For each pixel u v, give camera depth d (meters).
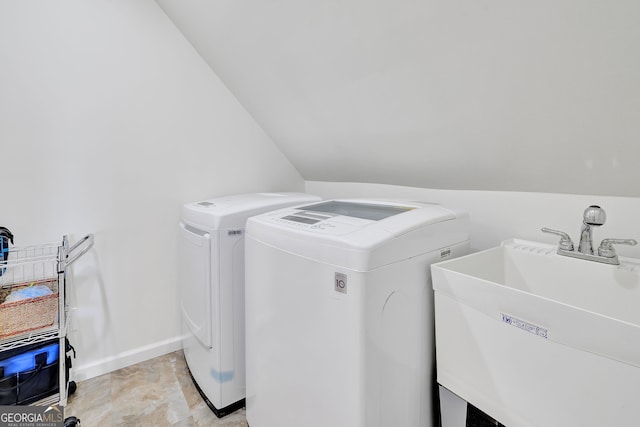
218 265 1.56
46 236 1.72
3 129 1.58
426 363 1.14
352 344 0.93
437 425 1.20
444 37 1.03
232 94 2.28
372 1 1.07
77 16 1.71
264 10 1.40
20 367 1.29
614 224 1.19
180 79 2.06
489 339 0.92
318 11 1.24
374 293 0.93
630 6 0.70
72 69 1.71
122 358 1.99
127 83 1.88
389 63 1.25
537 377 0.81
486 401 0.95
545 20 0.82
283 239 1.14
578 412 0.74
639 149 0.97
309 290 1.05
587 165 1.13
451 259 1.20
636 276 1.00
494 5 0.86
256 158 2.45
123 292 1.97
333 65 1.45
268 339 1.25
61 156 1.73
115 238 1.92
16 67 1.58
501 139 1.25
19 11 1.57
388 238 0.97
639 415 0.65
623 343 0.65
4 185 1.60
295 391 1.14
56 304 1.37
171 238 2.10
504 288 0.86
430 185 1.84
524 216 1.45
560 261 1.19
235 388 1.65
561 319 0.75
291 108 1.98
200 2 1.64
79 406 1.66
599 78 0.87
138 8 1.89
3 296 1.34
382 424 0.99
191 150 2.14
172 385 1.84
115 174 1.89
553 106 1.02
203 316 1.62
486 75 1.06
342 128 1.85
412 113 1.42
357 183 2.37
